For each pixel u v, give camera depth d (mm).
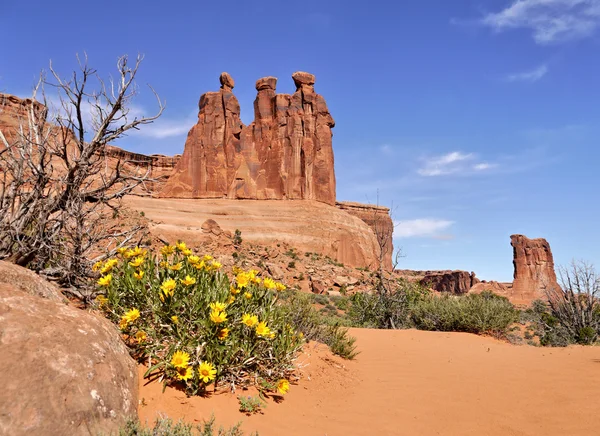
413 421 4863
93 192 6613
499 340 12625
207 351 4434
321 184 114812
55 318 3592
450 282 141375
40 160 6121
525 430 4676
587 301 16938
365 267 95625
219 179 113688
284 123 117125
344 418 4742
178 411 3855
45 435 2742
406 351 8914
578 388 6102
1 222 5773
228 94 121375
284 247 90812
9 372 2908
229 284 5305
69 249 6531
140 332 4398
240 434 3648
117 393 3406
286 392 5121
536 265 99000
